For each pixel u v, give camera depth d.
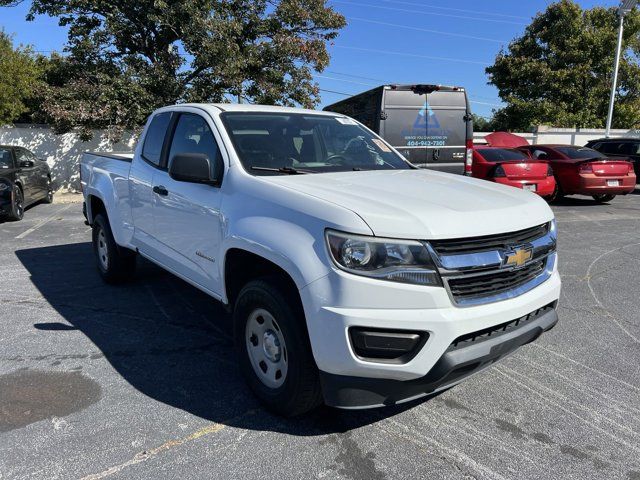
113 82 15.15
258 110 4.30
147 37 16.70
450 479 2.67
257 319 3.28
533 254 3.11
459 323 2.67
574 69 26.59
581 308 5.38
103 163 5.86
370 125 9.56
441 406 3.40
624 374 3.88
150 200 4.59
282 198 3.07
